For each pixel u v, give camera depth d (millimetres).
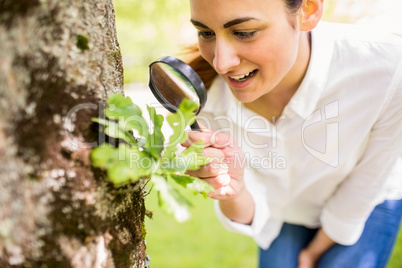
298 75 1473
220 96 1651
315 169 1675
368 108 1498
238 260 2951
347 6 1791
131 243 930
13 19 708
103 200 838
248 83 1285
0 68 699
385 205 1776
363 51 1479
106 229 852
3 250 730
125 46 4746
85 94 808
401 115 1480
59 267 780
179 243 3133
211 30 1174
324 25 1561
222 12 1095
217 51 1170
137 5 4500
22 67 719
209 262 2920
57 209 770
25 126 729
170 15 4535
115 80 909
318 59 1463
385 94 1457
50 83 753
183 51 1519
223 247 3104
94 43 825
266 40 1161
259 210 1707
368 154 1612
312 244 1892
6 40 703
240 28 1123
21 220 736
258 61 1199
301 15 1260
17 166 724
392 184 1777
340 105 1524
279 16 1151
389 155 1569
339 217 1724
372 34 1525
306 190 1771
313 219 1890
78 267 802
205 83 1597
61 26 757
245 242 3172
